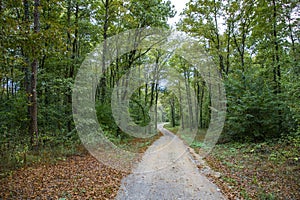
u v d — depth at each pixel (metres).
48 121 9.52
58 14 10.30
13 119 8.14
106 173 5.79
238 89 9.87
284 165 5.63
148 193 4.44
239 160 6.79
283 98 8.23
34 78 7.45
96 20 12.68
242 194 4.16
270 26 9.85
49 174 5.41
